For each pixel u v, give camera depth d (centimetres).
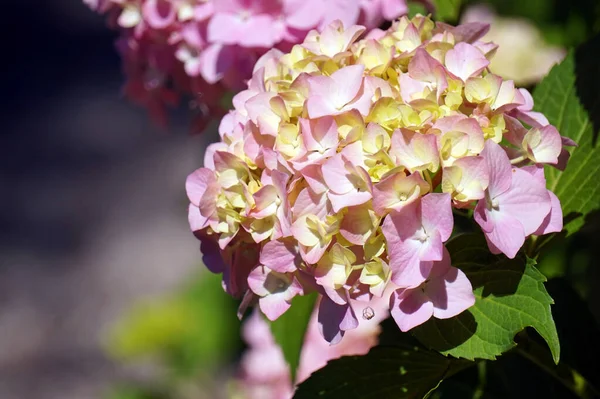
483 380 113
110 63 584
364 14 117
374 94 102
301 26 117
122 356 205
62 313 420
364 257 100
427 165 98
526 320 99
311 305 120
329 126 100
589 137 109
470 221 108
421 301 99
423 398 102
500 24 137
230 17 119
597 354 110
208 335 203
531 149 101
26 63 586
